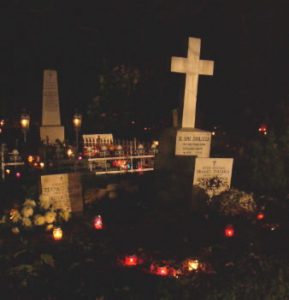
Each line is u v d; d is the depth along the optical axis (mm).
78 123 13094
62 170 11352
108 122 17578
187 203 9469
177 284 5293
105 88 17766
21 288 5508
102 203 9695
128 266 6461
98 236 7758
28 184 10203
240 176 11617
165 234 7949
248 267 5906
